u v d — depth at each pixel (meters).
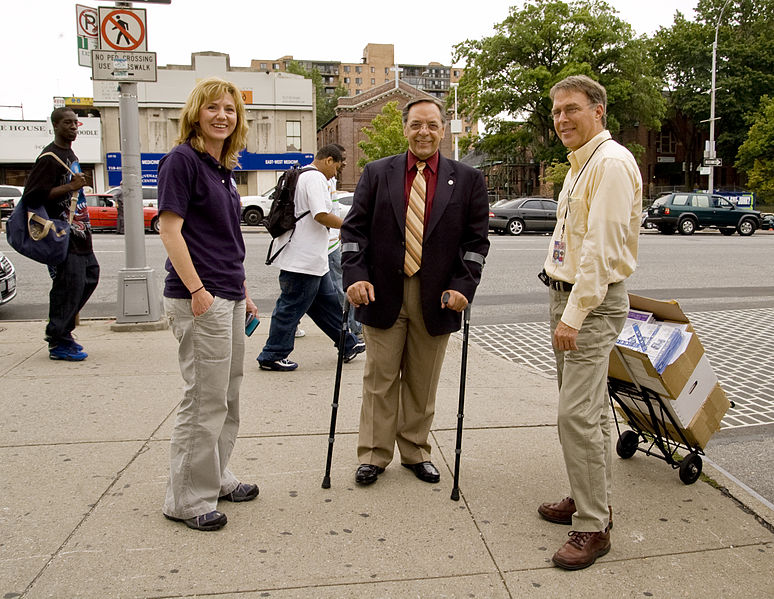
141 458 3.70
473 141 45.06
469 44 43.25
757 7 53.28
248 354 6.13
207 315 2.82
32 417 4.34
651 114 41.97
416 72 144.00
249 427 4.23
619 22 40.31
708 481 3.56
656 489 3.46
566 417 2.77
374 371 3.47
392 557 2.76
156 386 5.04
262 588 2.52
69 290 5.63
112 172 38.28
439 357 3.50
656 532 3.01
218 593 2.48
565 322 2.66
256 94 39.44
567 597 2.51
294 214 5.28
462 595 2.51
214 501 3.02
